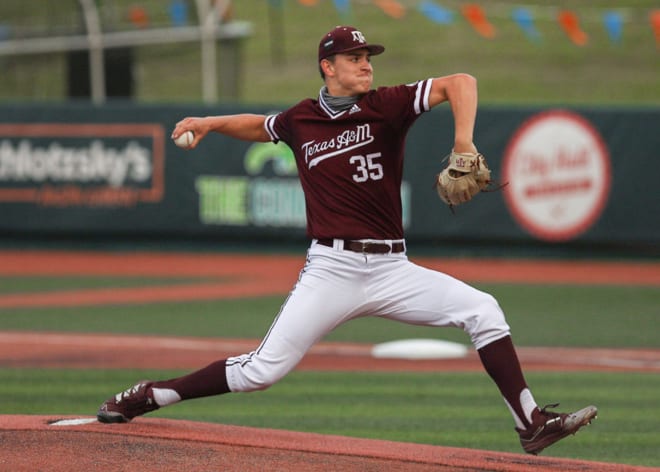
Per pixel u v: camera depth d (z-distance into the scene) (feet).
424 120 206.59
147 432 64.23
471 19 231.91
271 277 186.80
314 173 59.26
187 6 260.83
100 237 221.25
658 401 90.79
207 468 57.11
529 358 114.11
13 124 220.02
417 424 81.25
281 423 81.30
